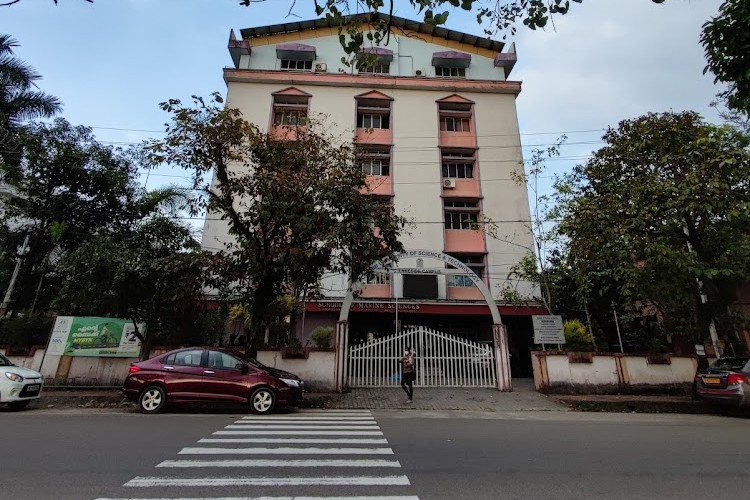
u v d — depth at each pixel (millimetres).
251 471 5145
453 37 27672
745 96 6836
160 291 12703
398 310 20000
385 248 12500
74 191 18516
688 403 12156
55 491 4336
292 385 10648
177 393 10094
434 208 23328
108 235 14742
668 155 12641
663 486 4801
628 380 13938
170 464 5371
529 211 23547
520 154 24766
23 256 17750
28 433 7156
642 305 19312
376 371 14609
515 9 5172
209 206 12484
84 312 14188
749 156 11547
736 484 4902
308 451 6203
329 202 11688
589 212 13078
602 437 7637
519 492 4531
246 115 23984
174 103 11492
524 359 21781
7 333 14484
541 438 7473
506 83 26188
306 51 25984
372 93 25281
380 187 23516
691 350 18500
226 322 17641
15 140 17391
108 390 12992
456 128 26000
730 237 12539
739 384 10703
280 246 11812
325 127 23828
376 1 4742
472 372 14859
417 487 4637
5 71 17891
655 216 12625
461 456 6051
